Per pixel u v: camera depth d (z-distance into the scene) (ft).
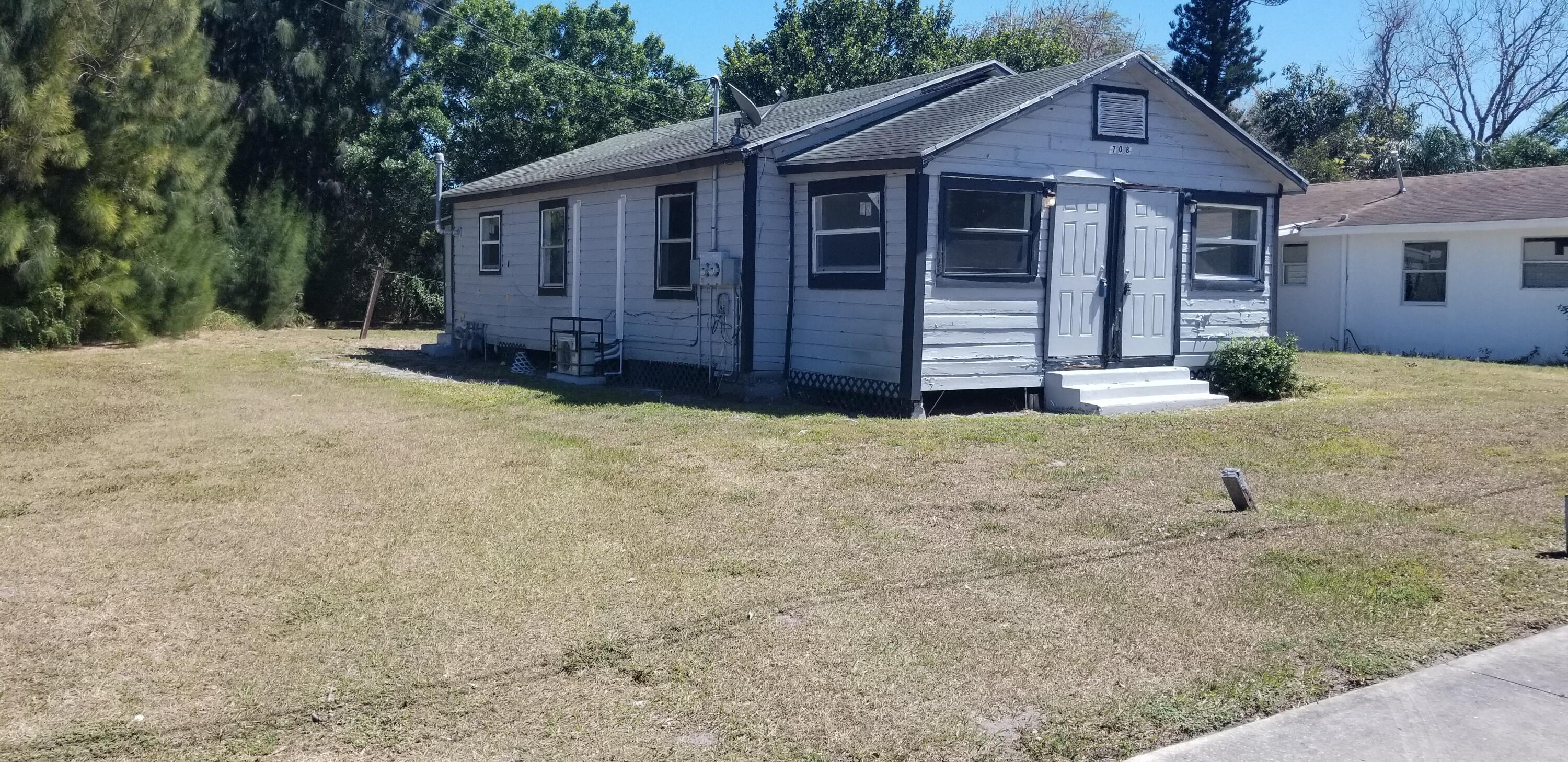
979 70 46.91
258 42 83.71
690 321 44.45
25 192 58.44
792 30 105.70
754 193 40.24
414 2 92.43
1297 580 18.84
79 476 26.76
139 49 61.67
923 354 36.50
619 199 48.03
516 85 95.20
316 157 88.74
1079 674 14.97
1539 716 13.97
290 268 85.56
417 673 14.70
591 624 16.52
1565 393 43.42
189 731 13.03
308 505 23.70
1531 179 67.46
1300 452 30.12
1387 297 66.69
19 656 15.16
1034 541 21.20
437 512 23.12
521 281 57.41
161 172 66.28
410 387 45.34
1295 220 72.38
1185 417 36.27
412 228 94.73
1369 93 145.59
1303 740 13.32
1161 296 42.29
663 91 108.58
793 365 41.55
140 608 17.11
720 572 19.06
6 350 59.57
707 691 14.28
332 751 12.62
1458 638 16.47
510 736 13.03
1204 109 41.47
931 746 12.90
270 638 15.89
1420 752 13.01
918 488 25.59
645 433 32.91
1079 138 39.50
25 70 56.90
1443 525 22.36
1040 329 39.24
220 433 33.14
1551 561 19.99
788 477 26.63
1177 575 19.11
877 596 17.90
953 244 37.32
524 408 38.68
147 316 67.87
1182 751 13.00
